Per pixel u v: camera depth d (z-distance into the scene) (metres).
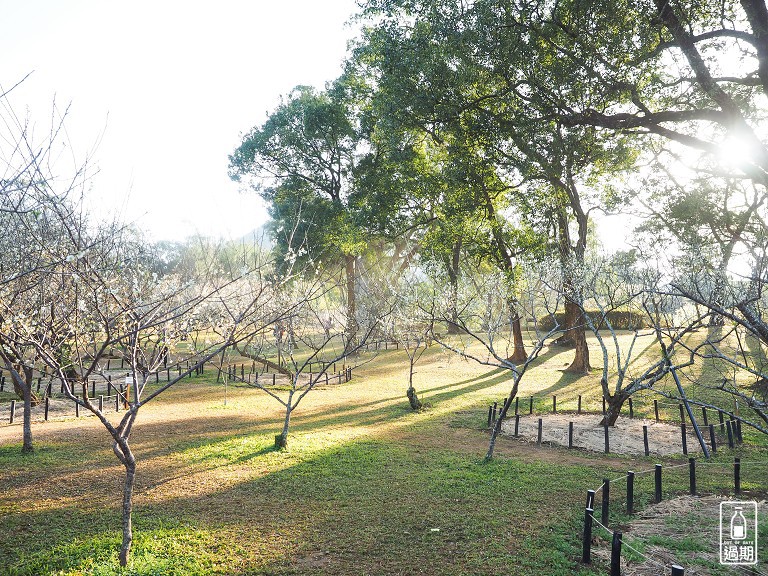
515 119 19.27
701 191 19.83
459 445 15.32
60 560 7.82
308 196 42.75
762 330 7.02
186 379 29.97
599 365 31.22
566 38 18.11
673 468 13.00
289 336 25.47
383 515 9.74
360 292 31.67
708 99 18.75
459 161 24.52
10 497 10.64
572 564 7.70
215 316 11.15
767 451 14.59
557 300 19.36
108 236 7.61
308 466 12.88
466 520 9.48
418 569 7.68
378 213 34.44
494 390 25.38
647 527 9.10
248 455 13.88
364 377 31.33
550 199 27.34
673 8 15.83
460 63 18.91
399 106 22.61
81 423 17.94
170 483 11.61
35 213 5.57
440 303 20.28
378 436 16.38
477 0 17.45
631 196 21.88
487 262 31.88
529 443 15.71
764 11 14.00
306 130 40.16
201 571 7.54
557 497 10.72
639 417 19.14
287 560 7.96
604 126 17.86
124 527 7.55
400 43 22.22
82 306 7.38
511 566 7.72
